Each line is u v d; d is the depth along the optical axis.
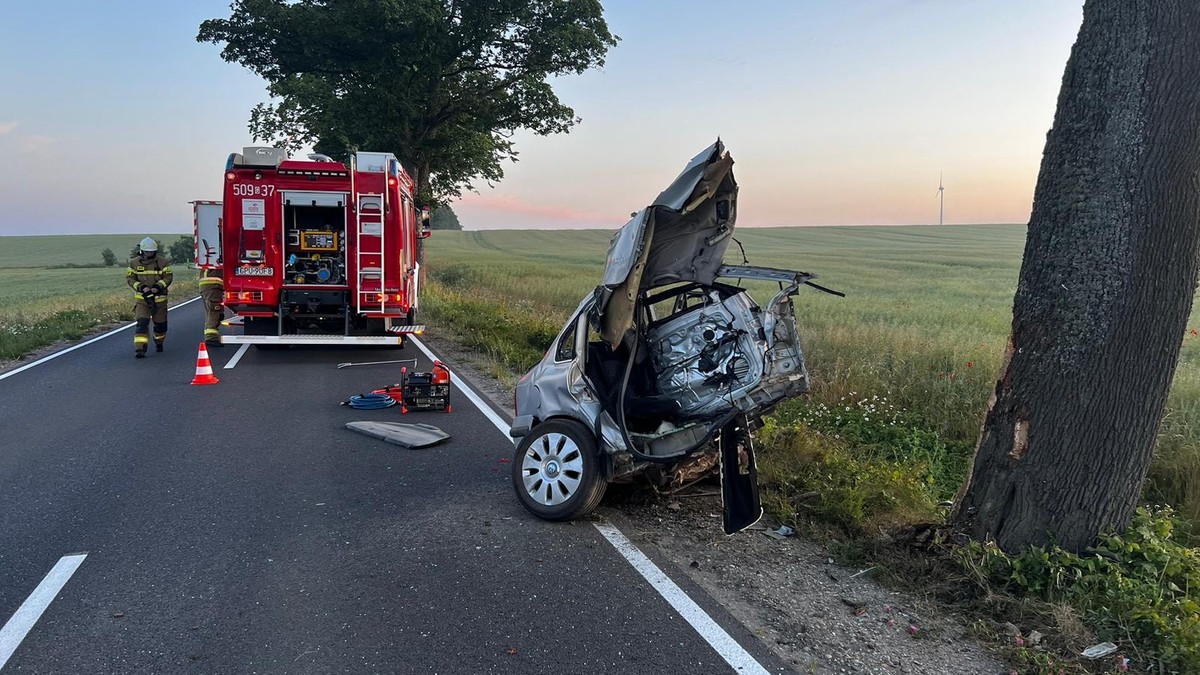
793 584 4.30
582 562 4.54
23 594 4.07
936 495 6.12
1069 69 4.07
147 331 13.19
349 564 4.49
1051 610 3.81
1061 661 3.45
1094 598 3.84
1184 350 13.79
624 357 5.62
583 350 5.35
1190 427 7.17
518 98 28.28
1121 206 3.86
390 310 12.57
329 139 28.33
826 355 11.34
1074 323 4.00
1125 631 3.60
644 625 3.78
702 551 4.76
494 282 29.91
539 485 5.28
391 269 12.57
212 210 15.05
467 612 3.90
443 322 18.38
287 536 4.93
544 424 5.31
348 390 10.21
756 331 4.99
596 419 5.11
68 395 9.63
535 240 94.06
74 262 85.31
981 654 3.57
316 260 12.95
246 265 12.42
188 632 3.69
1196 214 3.87
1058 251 4.06
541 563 4.52
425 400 8.79
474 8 25.23
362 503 5.59
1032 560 4.05
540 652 3.52
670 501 5.63
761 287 23.75
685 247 5.17
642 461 4.90
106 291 34.62
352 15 23.86
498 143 32.31
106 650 3.52
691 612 3.92
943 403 8.73
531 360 12.39
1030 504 4.19
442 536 4.94
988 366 10.00
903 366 10.36
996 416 4.39
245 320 12.81
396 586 4.20
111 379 10.87
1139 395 3.98
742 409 4.82
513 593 4.12
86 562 4.49
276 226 12.46
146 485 5.96
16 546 4.73
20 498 5.63
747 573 4.43
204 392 9.95
